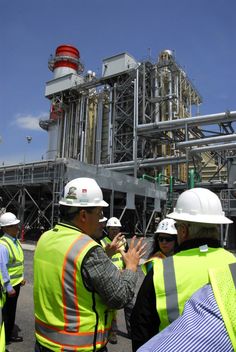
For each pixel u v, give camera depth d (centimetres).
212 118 2767
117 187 2553
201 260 206
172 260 213
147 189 2958
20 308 746
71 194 264
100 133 4212
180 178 4228
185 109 4388
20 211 2481
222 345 104
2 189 2708
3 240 552
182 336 111
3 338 253
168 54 3919
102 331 231
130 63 4019
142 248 269
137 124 3475
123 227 3102
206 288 125
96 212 263
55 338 229
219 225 226
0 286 279
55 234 254
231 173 2391
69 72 4678
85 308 226
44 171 2302
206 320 111
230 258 209
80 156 4222
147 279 212
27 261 1466
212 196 234
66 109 4503
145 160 3350
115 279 228
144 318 205
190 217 221
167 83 4000
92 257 228
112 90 4044
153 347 114
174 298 196
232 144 2695
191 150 2880
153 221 3278
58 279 232
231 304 110
